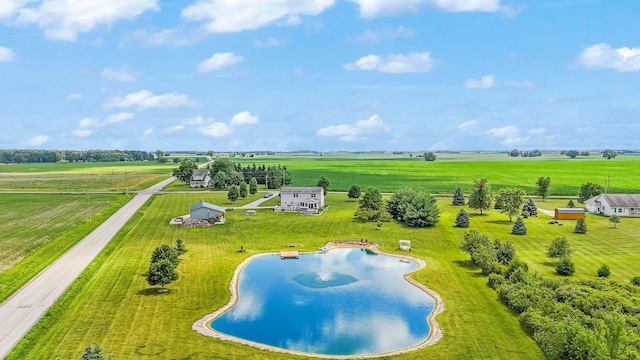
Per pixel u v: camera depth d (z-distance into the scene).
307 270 87.44
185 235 111.94
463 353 53.22
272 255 97.19
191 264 87.06
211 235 112.38
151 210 149.00
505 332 58.56
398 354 53.78
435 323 62.03
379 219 129.38
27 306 63.75
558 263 81.56
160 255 76.88
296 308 68.81
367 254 99.19
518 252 96.19
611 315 52.91
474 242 89.81
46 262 85.50
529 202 141.38
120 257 90.25
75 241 102.94
